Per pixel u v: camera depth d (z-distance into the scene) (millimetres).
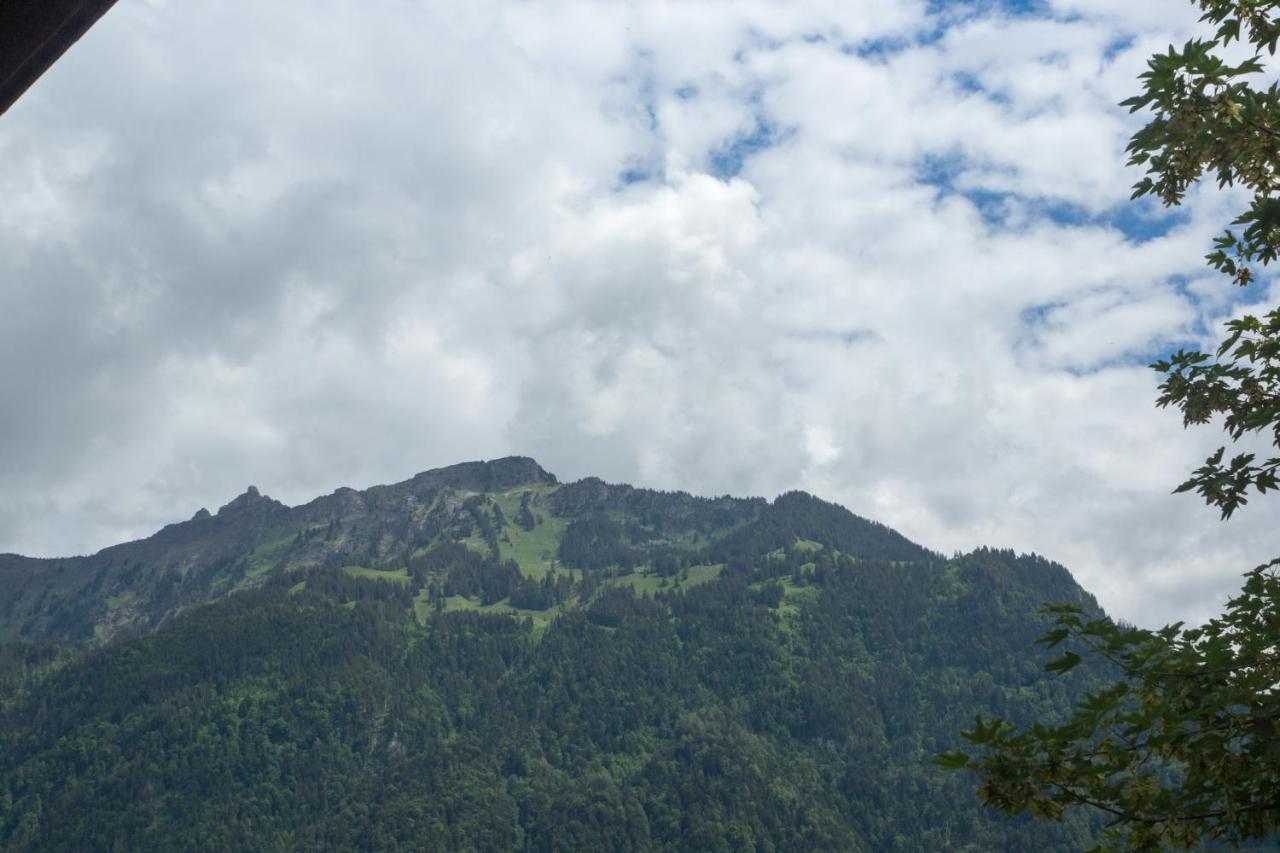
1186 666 9219
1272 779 8602
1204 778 8758
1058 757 8992
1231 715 8891
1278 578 10445
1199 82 10641
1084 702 8945
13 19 3834
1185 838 8797
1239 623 10180
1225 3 10656
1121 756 9039
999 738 9094
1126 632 9336
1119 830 9367
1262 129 10531
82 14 3959
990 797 9055
